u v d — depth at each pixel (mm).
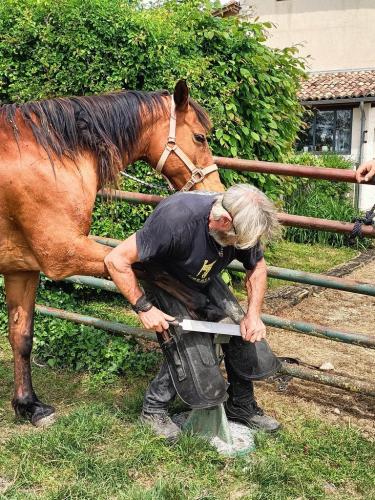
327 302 5891
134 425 2832
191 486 2363
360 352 4301
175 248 2371
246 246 2209
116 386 3463
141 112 2889
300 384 3537
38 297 4520
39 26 4730
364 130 15180
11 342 3033
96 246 2646
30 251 2725
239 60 5336
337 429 2883
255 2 18453
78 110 2713
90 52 4766
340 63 17516
